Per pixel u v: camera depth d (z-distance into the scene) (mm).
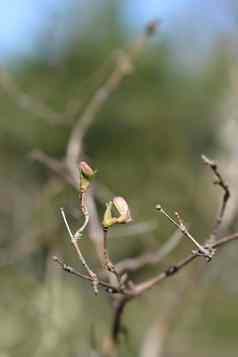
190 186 9820
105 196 6297
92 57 16625
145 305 7309
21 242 6988
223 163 9242
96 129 14250
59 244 6582
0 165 12180
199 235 9250
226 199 4289
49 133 11078
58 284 6758
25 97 6824
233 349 13883
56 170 5777
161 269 6520
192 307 7480
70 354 6797
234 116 9109
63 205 6488
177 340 9250
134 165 12336
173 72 16828
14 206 9195
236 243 7824
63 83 13711
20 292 6848
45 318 6805
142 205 9508
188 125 13609
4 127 12188
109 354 5172
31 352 6797
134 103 14734
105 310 7082
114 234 5902
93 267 6594
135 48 6664
